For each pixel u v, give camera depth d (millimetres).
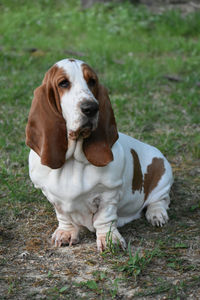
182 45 11594
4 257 3898
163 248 4008
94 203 3922
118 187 3916
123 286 3441
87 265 3760
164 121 7199
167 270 3652
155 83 8828
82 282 3465
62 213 4039
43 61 9852
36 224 4500
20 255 3930
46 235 4301
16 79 8773
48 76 3615
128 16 13547
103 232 4008
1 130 6672
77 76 3506
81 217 4027
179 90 8469
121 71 9344
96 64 9570
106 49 10930
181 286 3404
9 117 7133
